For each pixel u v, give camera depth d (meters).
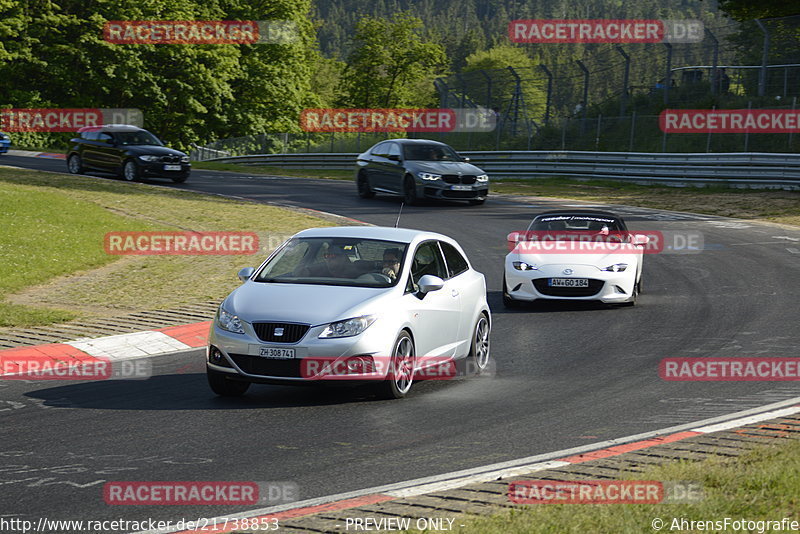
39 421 21.25
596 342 31.59
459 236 58.69
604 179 96.50
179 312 35.56
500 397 23.91
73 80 159.12
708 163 88.19
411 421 21.30
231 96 177.75
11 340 30.30
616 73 108.06
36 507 15.20
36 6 156.62
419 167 73.44
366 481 16.64
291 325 22.64
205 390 24.73
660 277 46.16
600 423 21.11
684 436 19.42
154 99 166.75
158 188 79.12
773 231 62.06
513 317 36.84
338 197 79.88
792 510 13.55
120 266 46.00
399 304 23.81
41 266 43.81
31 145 157.75
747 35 101.88
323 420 21.39
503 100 114.06
